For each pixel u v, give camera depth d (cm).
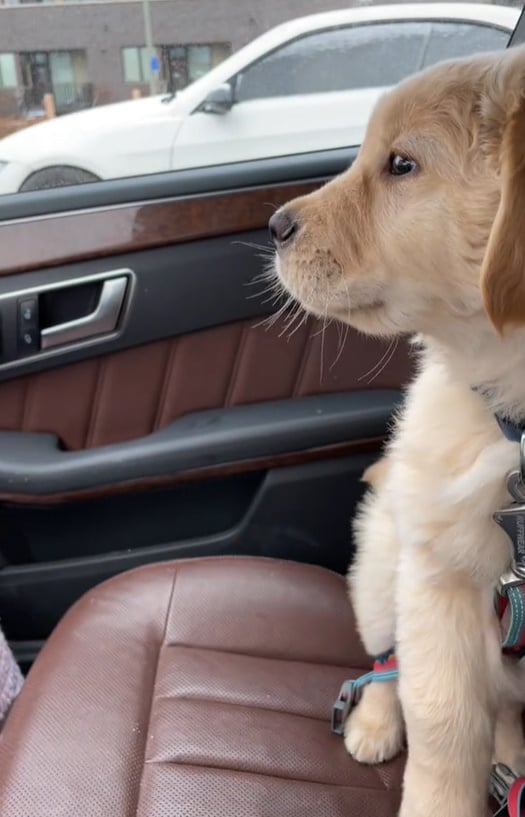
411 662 88
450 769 86
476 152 79
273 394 120
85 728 88
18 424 119
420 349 109
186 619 99
